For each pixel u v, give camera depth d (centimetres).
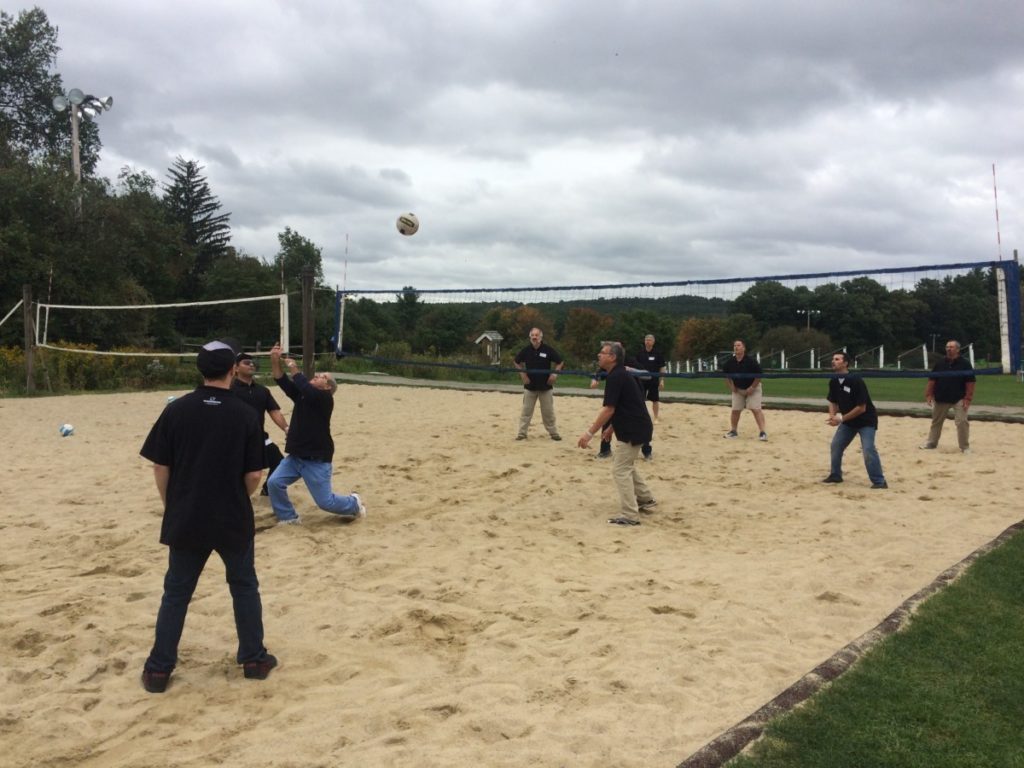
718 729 322
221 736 321
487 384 2455
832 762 293
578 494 810
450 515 711
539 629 441
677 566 566
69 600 477
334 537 635
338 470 909
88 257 2795
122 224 2988
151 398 1817
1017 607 465
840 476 876
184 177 6481
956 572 525
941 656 393
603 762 295
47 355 2050
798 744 304
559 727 324
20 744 314
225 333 4319
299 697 360
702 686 366
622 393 685
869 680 363
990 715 335
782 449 1124
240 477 366
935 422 1108
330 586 514
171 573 367
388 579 532
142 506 724
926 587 496
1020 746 310
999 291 788
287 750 307
